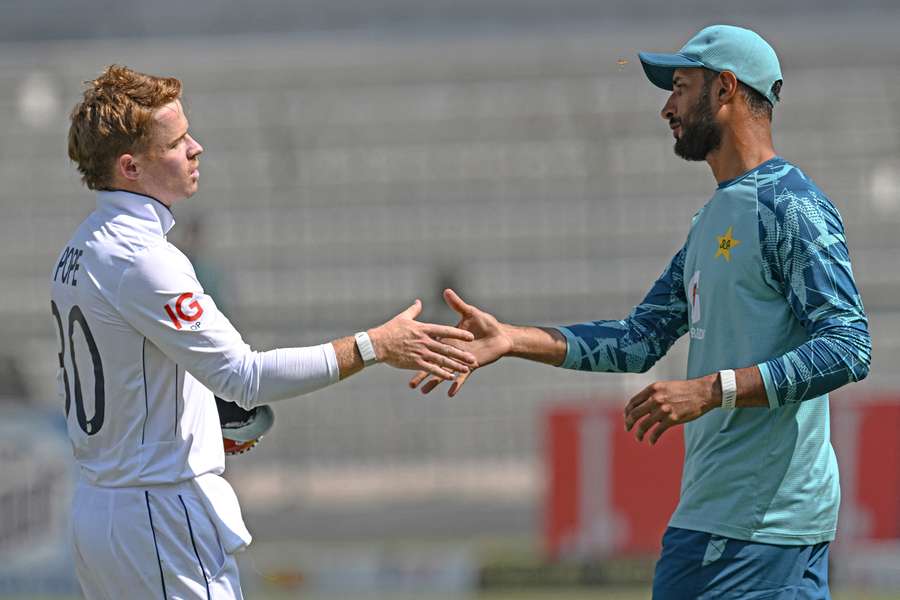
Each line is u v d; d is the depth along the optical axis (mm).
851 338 12555
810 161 52344
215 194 52875
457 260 50750
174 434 12805
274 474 44594
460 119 54156
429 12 57094
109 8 57656
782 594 13328
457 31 56781
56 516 30188
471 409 46156
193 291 12547
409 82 55156
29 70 55469
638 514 30188
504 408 46094
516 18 56688
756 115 13492
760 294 13148
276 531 37406
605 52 55125
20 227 52469
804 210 12844
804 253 12766
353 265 51000
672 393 12664
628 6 56469
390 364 13008
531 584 30562
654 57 13680
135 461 12688
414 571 31031
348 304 49781
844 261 12797
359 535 36562
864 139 52750
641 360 14977
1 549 30266
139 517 12656
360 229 51875
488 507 40375
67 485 30250
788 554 13305
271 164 53406
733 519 13344
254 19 57312
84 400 12891
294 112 54625
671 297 15062
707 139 13562
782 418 13227
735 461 13344
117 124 12586
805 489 13297
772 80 13484
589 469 30406
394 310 49688
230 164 53469
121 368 12664
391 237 51594
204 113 54719
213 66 55812
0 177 53406
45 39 57219
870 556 29141
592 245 50719
